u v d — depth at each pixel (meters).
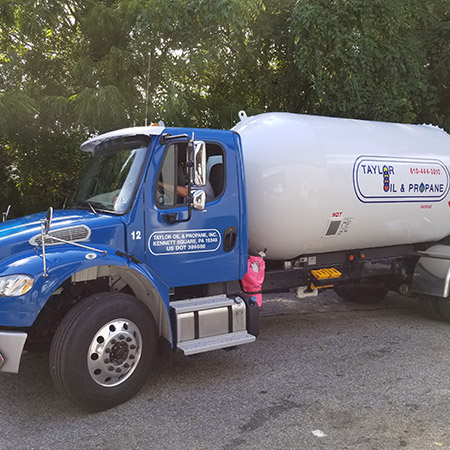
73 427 3.98
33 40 8.58
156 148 4.68
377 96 9.80
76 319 4.05
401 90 10.02
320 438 3.77
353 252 6.71
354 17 9.31
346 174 5.99
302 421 4.05
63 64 9.09
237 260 5.16
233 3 7.67
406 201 6.59
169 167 4.75
